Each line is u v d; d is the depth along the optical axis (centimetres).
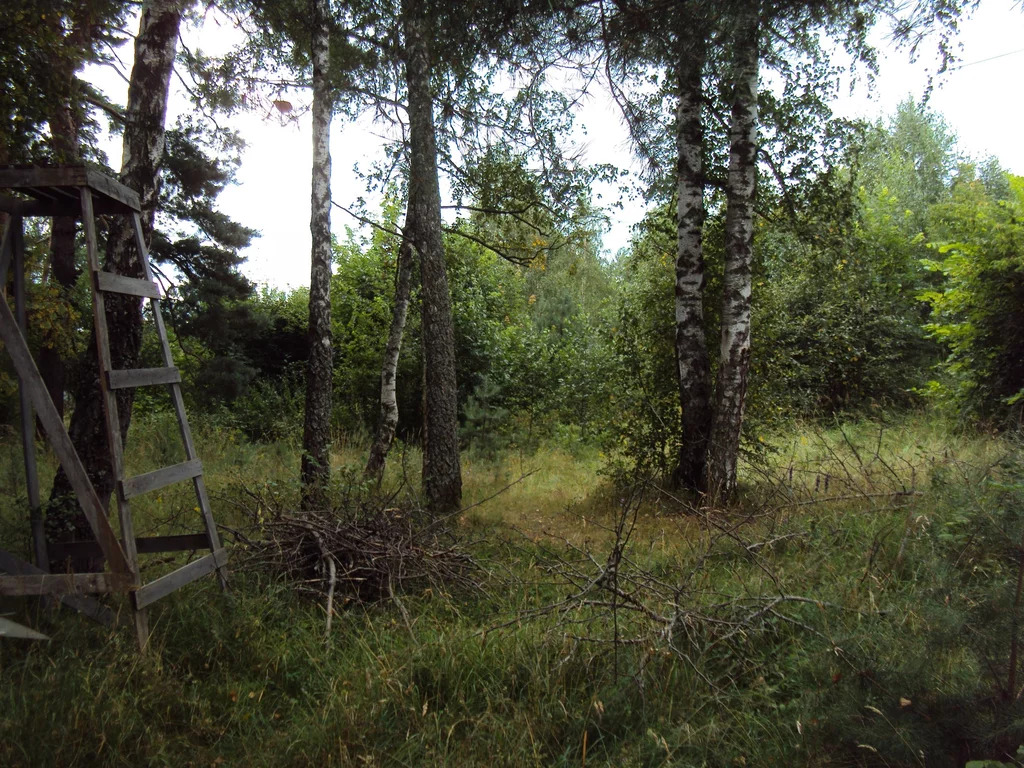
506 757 340
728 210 912
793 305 1684
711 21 607
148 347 1730
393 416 1048
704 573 562
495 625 473
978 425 1220
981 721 315
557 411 1683
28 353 424
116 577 421
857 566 550
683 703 385
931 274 1981
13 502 569
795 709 368
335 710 371
